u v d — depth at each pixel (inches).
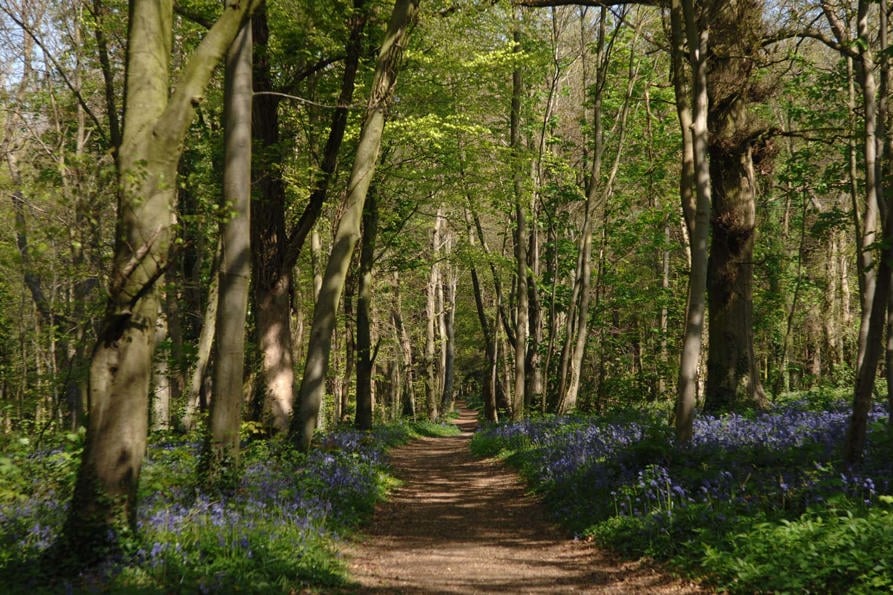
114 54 630.5
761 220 1218.0
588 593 279.4
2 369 612.4
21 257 362.3
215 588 234.7
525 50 868.0
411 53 676.7
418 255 1219.9
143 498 342.3
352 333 1137.4
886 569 213.8
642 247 1165.7
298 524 347.6
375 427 1159.6
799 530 256.1
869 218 569.0
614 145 1105.4
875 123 595.5
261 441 531.2
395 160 886.4
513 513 489.1
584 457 521.7
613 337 1262.3
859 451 336.8
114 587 222.2
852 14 650.2
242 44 394.6
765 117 970.1
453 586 297.3
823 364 1386.6
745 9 651.5
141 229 253.3
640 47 999.0
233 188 392.8
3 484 327.9
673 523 321.1
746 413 618.5
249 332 920.9
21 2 622.8
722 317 712.4
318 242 965.2
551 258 1280.8
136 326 259.1
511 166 882.1
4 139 550.3
